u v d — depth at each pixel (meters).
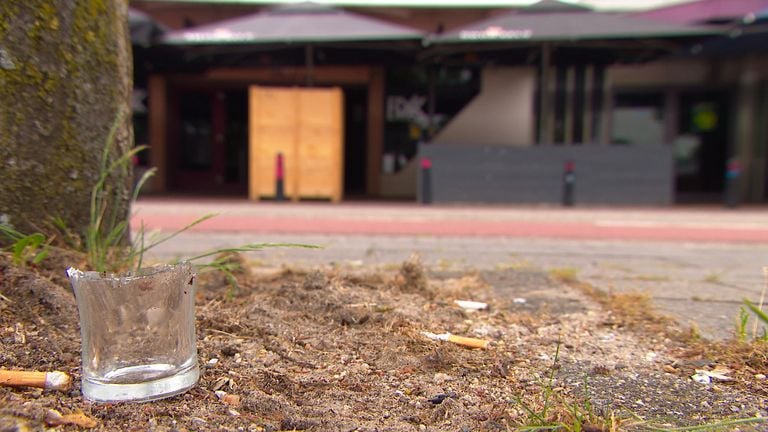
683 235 6.51
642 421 1.51
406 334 2.11
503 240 5.92
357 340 2.04
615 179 10.75
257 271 3.05
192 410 1.51
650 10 13.70
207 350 1.88
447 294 2.78
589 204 10.80
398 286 2.74
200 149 14.74
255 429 1.44
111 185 2.45
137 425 1.42
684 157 14.39
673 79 14.12
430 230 6.62
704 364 1.94
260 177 11.09
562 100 13.91
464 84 14.03
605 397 1.67
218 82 14.26
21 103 2.16
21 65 2.15
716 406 1.62
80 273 1.55
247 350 1.91
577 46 11.66
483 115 14.05
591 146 10.70
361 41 11.27
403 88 14.08
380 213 8.88
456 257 4.52
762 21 11.48
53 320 1.88
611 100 14.23
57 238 2.27
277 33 10.88
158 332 1.55
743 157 14.09
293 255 4.41
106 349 1.52
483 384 1.75
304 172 11.12
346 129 14.54
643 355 2.03
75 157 2.31
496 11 14.30
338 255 4.45
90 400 1.51
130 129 2.59
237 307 2.28
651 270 4.01
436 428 1.47
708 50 13.31
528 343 2.14
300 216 8.16
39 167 2.22
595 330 2.31
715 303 2.86
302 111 11.01
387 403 1.61
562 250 5.17
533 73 13.86
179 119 14.65
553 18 11.16
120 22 2.50
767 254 5.07
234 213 8.43
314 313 2.26
